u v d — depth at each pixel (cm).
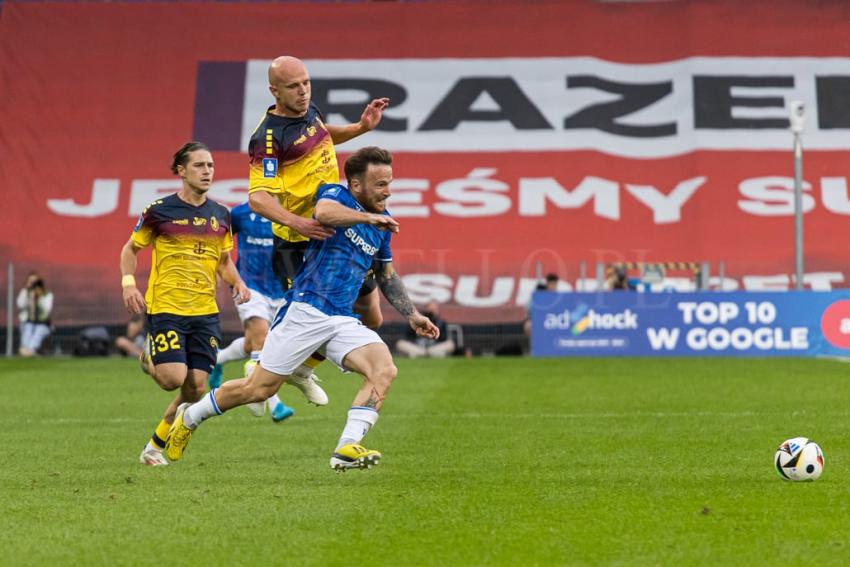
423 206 10275
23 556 2031
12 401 5209
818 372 6600
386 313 9188
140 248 3284
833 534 2166
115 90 10956
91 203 10256
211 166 3281
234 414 4494
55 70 11006
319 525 2273
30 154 10500
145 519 2347
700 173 10469
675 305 8088
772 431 3881
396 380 6203
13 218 10112
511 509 2438
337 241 2702
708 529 2217
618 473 2941
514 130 10769
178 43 11269
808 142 10725
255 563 1966
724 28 11300
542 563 1953
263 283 4250
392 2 11462
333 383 6044
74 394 5559
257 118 10900
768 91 10969
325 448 3503
